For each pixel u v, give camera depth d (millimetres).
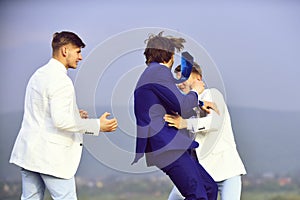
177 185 3859
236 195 4387
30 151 4066
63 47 4098
